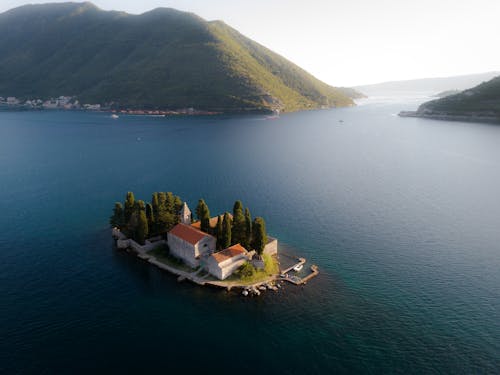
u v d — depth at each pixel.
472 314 72.25
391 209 129.88
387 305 75.00
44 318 71.06
